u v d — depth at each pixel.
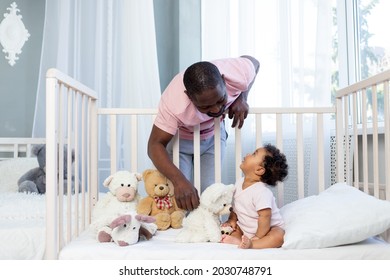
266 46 1.96
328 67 1.62
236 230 1.20
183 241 1.12
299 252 0.99
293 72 1.80
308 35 1.74
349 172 1.47
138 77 2.13
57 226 1.07
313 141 1.63
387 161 1.16
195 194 1.20
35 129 2.21
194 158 1.40
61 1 2.14
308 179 1.69
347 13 1.79
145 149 2.12
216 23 2.24
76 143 1.32
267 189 1.15
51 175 1.02
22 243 1.21
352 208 1.07
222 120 1.49
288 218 1.14
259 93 1.95
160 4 2.57
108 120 2.13
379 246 1.03
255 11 2.00
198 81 1.07
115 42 2.20
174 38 2.56
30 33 2.44
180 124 1.28
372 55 1.74
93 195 1.48
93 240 1.13
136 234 1.08
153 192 1.33
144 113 1.48
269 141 1.94
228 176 2.13
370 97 1.75
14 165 2.05
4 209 1.42
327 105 1.61
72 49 2.18
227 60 1.35
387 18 1.65
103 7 2.21
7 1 2.42
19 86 2.43
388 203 1.08
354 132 1.42
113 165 1.48
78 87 1.26
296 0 1.81
